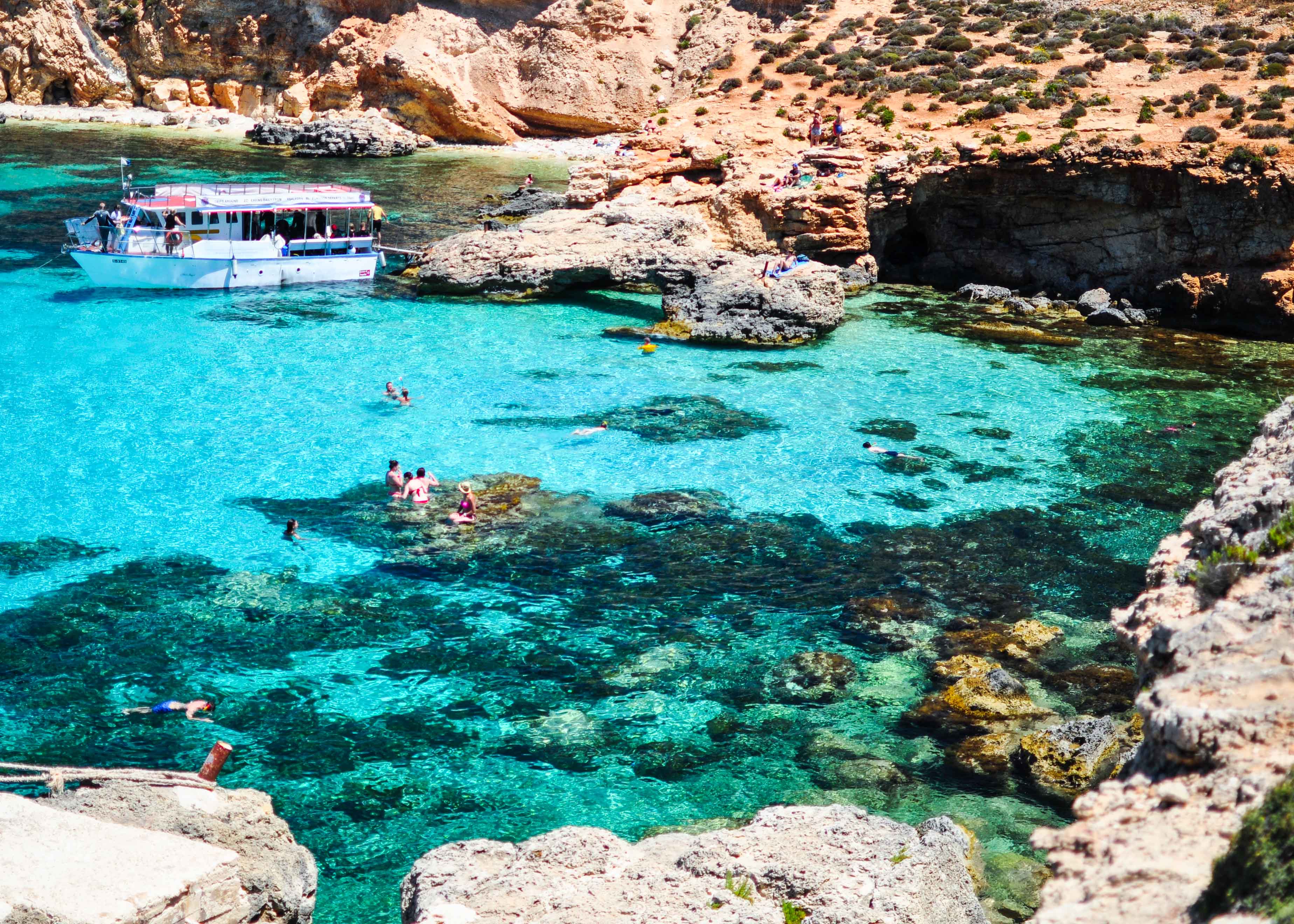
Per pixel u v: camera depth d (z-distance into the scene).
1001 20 75.06
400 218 63.06
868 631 24.06
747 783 19.28
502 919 12.23
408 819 18.17
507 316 46.50
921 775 19.55
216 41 98.06
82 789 14.09
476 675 22.25
